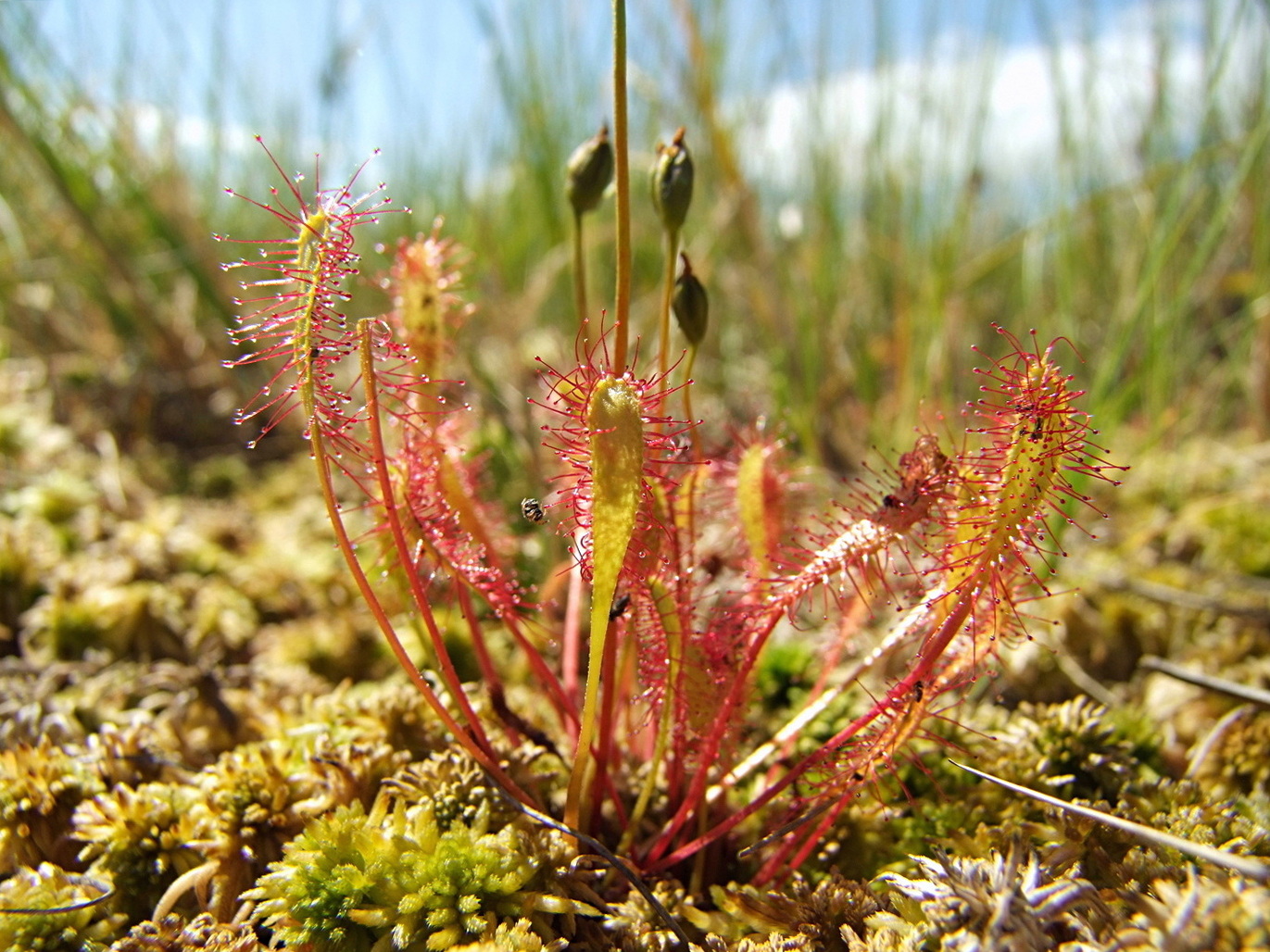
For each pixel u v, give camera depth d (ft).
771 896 0.27
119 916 0.28
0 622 0.49
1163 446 0.76
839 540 0.26
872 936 0.25
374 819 0.29
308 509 0.67
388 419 0.32
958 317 0.74
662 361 0.29
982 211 0.88
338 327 0.24
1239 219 0.74
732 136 0.75
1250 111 0.67
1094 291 0.82
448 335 0.32
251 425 0.81
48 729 0.38
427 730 0.35
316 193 0.24
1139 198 0.67
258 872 0.30
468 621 0.32
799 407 0.69
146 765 0.36
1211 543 0.62
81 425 0.76
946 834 0.31
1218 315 0.85
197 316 0.84
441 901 0.26
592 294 0.79
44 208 0.78
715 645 0.29
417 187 0.86
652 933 0.27
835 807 0.27
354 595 0.54
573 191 0.30
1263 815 0.30
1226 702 0.43
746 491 0.30
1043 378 0.23
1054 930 0.23
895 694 0.25
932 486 0.25
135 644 0.48
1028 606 0.52
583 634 0.47
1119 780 0.33
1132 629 0.51
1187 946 0.21
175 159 0.80
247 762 0.33
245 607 0.52
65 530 0.58
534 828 0.29
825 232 0.76
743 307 0.88
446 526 0.29
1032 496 0.23
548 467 0.55
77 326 0.86
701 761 0.29
